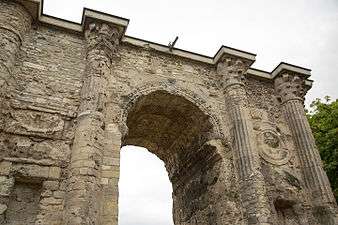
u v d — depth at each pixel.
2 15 13.52
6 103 12.43
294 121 17.48
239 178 14.86
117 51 15.92
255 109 17.58
